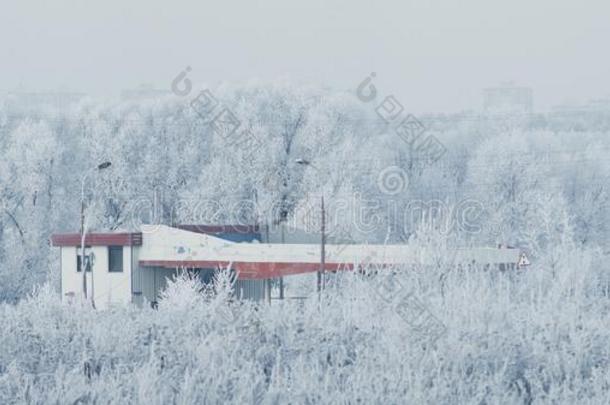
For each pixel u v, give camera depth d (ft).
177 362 146.92
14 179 394.52
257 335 162.09
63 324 174.29
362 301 175.11
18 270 304.50
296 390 127.44
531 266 225.97
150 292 259.19
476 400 125.49
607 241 394.52
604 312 186.09
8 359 152.05
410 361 138.92
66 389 129.70
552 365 144.66
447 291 179.73
